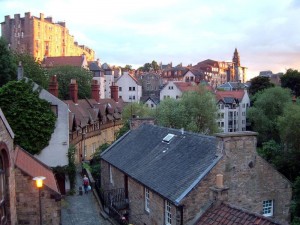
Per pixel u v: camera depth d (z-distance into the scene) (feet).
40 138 105.50
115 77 418.31
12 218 57.72
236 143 66.85
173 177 70.74
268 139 243.40
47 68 256.52
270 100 246.88
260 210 70.23
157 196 71.46
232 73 634.84
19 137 102.53
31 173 64.39
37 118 104.63
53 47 483.51
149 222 75.87
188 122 164.35
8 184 55.36
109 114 201.57
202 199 63.00
